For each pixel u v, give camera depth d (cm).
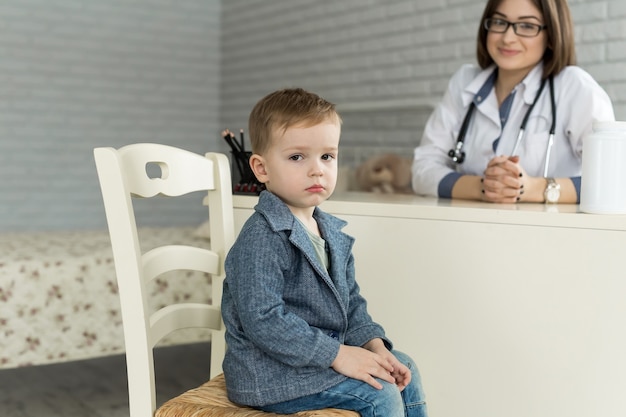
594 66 296
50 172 478
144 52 507
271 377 123
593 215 138
